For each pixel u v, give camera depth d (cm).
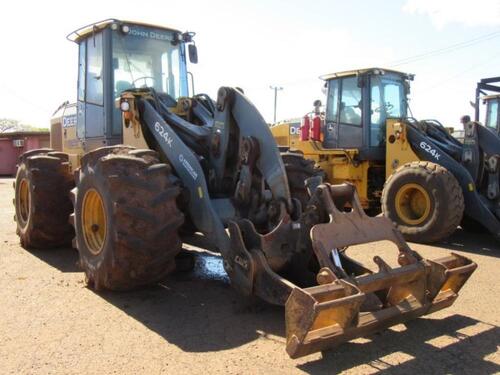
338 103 976
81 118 643
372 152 927
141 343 346
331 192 380
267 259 382
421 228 722
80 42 638
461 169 746
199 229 439
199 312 405
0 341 346
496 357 331
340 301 292
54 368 307
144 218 400
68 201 618
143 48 604
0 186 1777
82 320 387
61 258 590
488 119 1101
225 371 306
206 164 482
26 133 2517
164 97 573
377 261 352
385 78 950
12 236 734
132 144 527
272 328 374
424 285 359
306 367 312
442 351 339
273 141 424
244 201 437
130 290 454
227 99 461
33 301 429
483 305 436
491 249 699
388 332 370
